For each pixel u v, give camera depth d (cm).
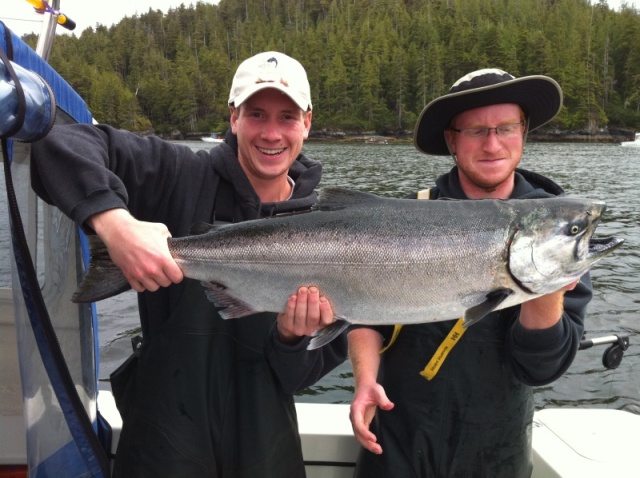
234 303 109
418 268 110
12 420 121
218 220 117
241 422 110
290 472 114
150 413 107
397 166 1540
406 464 118
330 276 110
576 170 1466
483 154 123
